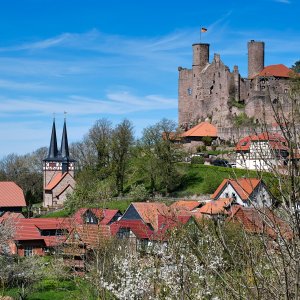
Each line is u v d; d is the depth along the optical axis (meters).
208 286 13.66
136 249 25.20
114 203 106.56
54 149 143.88
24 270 52.19
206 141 136.50
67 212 106.38
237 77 147.25
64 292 47.12
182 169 119.75
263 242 10.65
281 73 141.00
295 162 10.03
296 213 9.84
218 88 148.50
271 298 10.90
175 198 109.75
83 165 146.38
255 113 139.75
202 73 151.12
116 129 124.69
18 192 114.62
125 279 20.77
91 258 33.62
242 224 11.87
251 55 151.00
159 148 116.44
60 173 142.88
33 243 76.75
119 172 120.19
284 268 9.89
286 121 10.37
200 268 15.34
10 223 59.56
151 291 19.72
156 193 115.75
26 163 170.50
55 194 137.62
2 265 51.91
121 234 48.94
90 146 145.38
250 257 10.95
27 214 116.00
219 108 147.62
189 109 155.62
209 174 115.81
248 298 10.73
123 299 20.28
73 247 34.25
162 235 20.91
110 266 23.47
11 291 51.22
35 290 50.12
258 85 140.75
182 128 151.25
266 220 10.80
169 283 18.08
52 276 49.19
